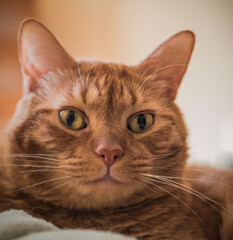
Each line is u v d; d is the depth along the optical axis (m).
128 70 0.28
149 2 0.72
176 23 0.71
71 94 0.26
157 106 0.28
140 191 0.26
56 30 0.68
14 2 0.63
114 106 0.26
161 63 0.29
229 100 0.71
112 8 0.72
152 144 0.27
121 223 0.25
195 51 0.71
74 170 0.24
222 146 0.68
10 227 0.18
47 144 0.25
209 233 0.28
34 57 0.27
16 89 0.63
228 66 0.71
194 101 0.71
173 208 0.27
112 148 0.24
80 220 0.25
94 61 0.29
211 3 0.71
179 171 0.27
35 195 0.25
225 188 0.30
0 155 0.27
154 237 0.25
